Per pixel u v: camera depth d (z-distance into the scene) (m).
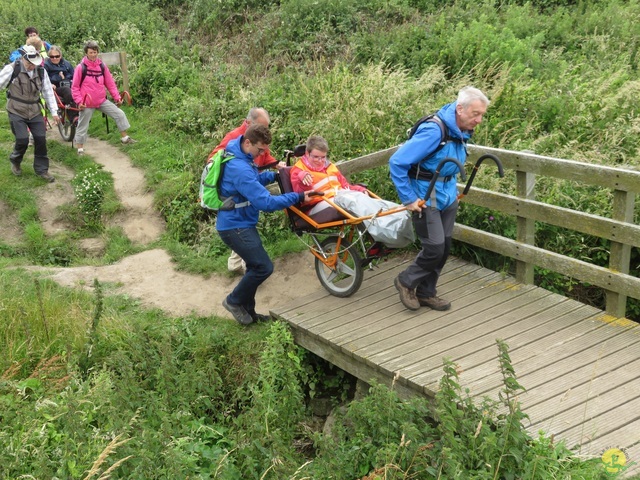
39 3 16.38
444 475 4.05
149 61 13.41
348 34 13.74
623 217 5.50
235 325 6.60
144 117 12.08
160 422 5.11
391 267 6.86
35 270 7.68
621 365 5.00
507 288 6.28
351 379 6.20
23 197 9.35
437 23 12.75
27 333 6.25
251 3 15.62
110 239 8.66
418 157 5.18
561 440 4.17
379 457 4.24
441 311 5.98
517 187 6.25
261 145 5.73
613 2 13.80
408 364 5.21
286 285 7.21
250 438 4.97
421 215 5.42
